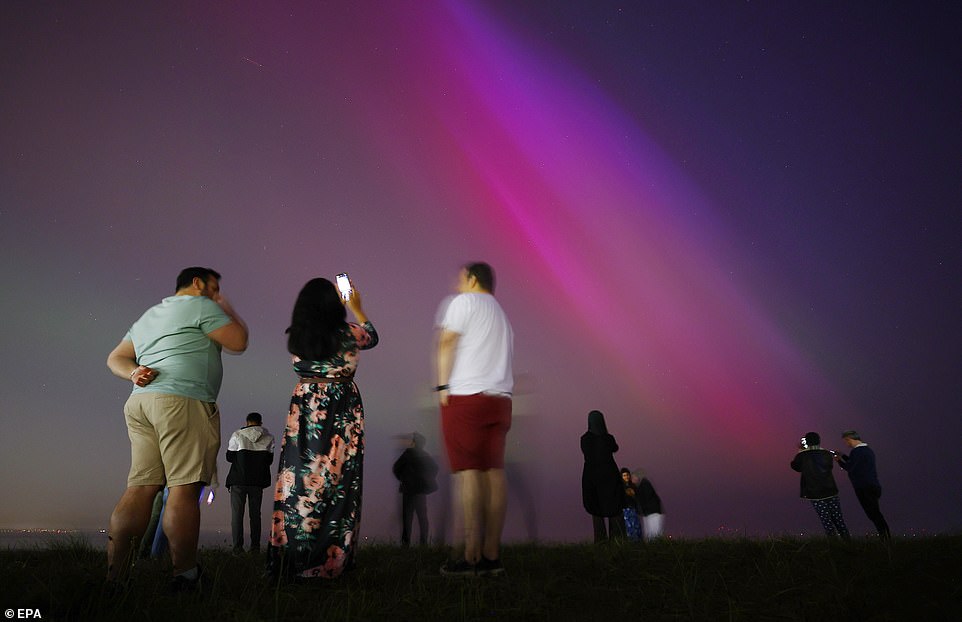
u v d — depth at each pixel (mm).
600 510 8430
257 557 6137
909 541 6227
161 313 4160
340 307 4734
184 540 3840
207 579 4031
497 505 4531
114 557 3785
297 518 4312
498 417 4590
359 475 4562
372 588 4160
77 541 6340
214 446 4066
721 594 4012
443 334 4703
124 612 3273
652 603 3877
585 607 3822
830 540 5949
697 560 5188
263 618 3324
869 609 3516
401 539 8805
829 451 9266
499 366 4676
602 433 8789
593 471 8594
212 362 4152
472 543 4469
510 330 4867
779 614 3520
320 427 4488
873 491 8906
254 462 8617
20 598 3225
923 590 3900
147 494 3941
